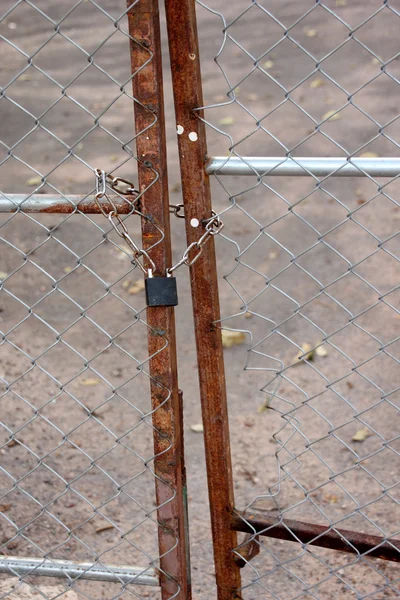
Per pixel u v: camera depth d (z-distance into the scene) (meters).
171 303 1.82
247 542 2.09
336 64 8.08
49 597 2.51
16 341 4.17
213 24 9.77
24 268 4.89
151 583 2.11
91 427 3.51
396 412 3.48
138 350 4.08
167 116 7.04
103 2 11.11
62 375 3.89
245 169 1.79
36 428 3.49
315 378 3.77
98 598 2.54
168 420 1.94
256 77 7.96
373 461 3.21
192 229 1.86
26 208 1.87
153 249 1.82
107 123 7.14
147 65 1.70
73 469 3.23
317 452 3.29
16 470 3.21
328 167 1.74
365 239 4.90
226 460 2.02
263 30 9.37
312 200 5.46
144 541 2.83
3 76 8.62
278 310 4.32
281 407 3.59
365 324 4.11
